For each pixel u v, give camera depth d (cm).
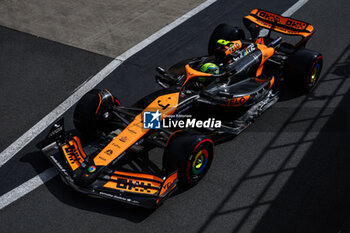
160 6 2531
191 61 1512
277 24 1698
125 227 1088
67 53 2011
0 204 1166
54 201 1174
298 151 1368
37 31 2205
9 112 1595
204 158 1227
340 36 2114
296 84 1641
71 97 1688
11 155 1365
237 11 2430
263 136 1444
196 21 2328
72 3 2556
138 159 1341
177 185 1202
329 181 1239
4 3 2536
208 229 1081
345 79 1770
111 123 1372
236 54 1483
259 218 1111
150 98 1364
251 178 1257
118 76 1831
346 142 1405
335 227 1079
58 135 1251
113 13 2434
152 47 2066
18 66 1903
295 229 1073
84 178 1077
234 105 1413
